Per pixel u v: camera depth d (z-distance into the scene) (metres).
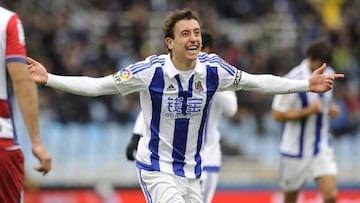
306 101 29.73
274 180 46.09
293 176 30.58
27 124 16.95
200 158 20.89
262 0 64.31
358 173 49.22
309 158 30.11
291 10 64.50
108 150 48.16
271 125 51.59
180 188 20.59
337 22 64.75
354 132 52.91
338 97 53.91
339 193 44.25
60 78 19.73
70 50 54.16
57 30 55.44
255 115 51.78
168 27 20.00
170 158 20.56
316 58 29.16
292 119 29.61
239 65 55.75
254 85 20.59
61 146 47.38
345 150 51.88
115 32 57.00
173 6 60.66
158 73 20.02
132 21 57.59
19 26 17.31
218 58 20.50
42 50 53.59
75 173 46.31
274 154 50.66
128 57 55.41
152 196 20.53
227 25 62.53
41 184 43.62
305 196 41.62
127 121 49.34
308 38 61.12
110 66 53.78
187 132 20.50
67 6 60.81
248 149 50.50
